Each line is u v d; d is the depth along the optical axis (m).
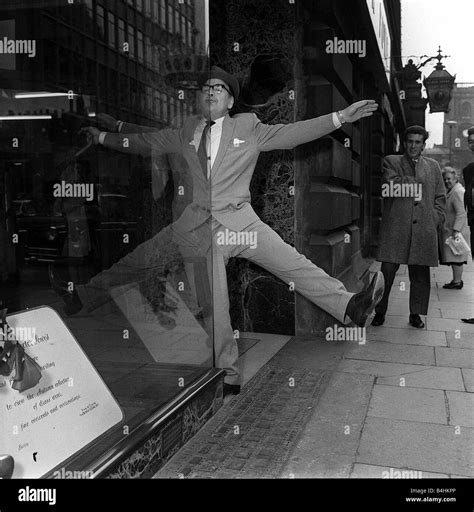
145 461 2.79
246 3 5.62
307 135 4.20
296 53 5.55
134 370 3.43
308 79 5.69
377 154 12.32
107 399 2.83
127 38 3.77
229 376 4.01
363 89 10.41
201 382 3.53
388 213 5.80
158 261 3.92
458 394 4.00
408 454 3.11
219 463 3.01
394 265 5.93
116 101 3.79
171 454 3.07
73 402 2.60
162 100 3.90
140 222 3.90
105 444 2.61
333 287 4.44
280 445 3.22
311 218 5.74
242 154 4.16
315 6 5.59
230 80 4.22
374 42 8.30
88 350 3.44
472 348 5.15
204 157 3.96
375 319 6.06
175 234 3.93
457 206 8.27
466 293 8.07
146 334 3.79
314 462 3.02
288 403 3.86
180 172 3.93
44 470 2.31
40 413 2.39
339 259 6.30
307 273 4.43
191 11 3.95
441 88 11.65
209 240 3.95
